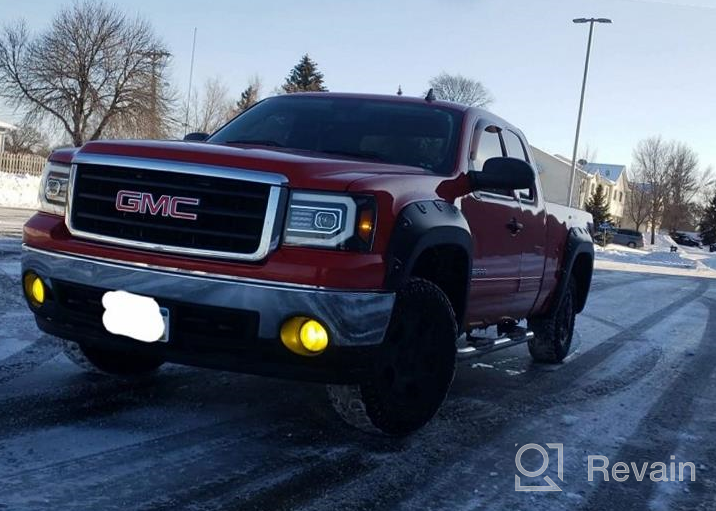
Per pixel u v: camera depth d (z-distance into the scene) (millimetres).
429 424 4594
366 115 5137
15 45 39656
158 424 4145
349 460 3854
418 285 4031
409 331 4039
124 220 3713
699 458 4379
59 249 3836
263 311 3459
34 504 3037
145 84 40969
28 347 5547
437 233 3984
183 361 3654
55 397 4449
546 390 5832
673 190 81438
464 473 3830
